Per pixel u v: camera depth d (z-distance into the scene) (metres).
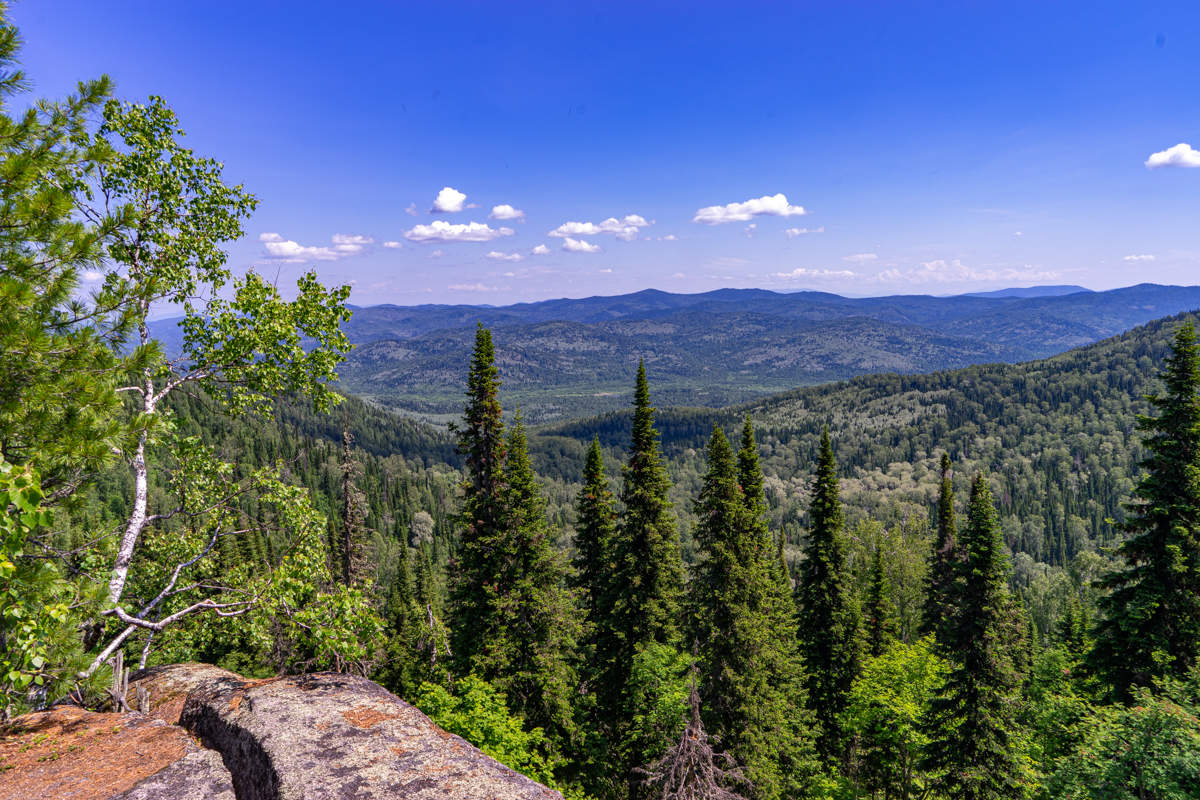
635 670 26.81
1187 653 21.95
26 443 8.09
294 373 14.91
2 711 9.53
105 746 8.59
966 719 24.55
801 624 35.69
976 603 24.75
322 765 7.66
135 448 11.77
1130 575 23.45
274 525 13.93
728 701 25.06
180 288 14.36
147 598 13.66
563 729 26.67
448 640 29.20
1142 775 18.25
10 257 8.28
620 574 28.31
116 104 13.59
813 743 29.53
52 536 10.54
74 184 11.94
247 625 12.98
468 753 8.30
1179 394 22.69
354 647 11.88
